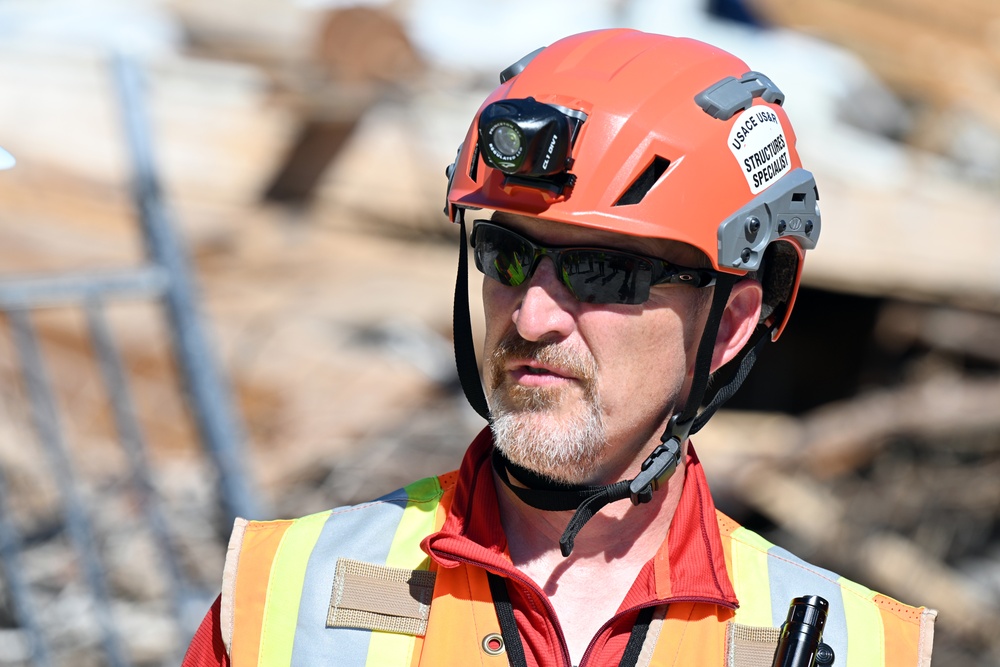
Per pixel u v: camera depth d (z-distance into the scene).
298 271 16.61
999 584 16.73
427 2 19.34
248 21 19.12
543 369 4.70
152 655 11.17
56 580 11.48
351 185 18.19
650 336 4.75
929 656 4.83
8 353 13.50
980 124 21.17
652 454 4.75
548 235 4.72
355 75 18.28
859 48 21.81
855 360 20.11
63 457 9.88
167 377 13.99
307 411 13.88
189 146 17.64
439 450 13.72
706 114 4.82
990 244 18.78
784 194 5.00
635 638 4.65
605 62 4.88
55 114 17.59
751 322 5.21
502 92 5.03
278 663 4.70
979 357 19.19
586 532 4.88
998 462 16.94
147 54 18.42
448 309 16.30
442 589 4.74
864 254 17.98
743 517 16.42
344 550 4.90
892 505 16.39
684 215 4.68
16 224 15.86
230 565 4.90
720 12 20.44
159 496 11.02
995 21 24.28
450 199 4.99
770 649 4.72
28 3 19.30
